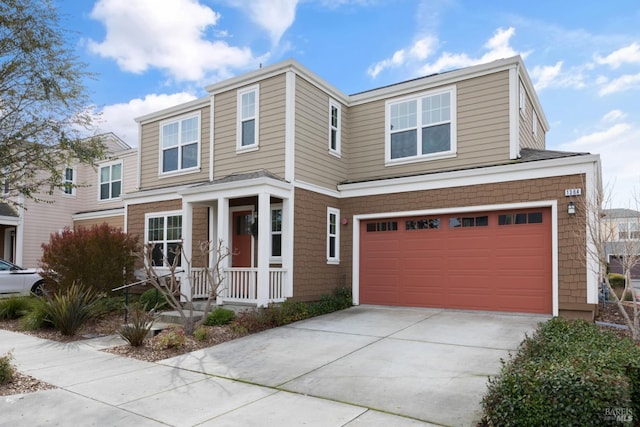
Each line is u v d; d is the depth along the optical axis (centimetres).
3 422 456
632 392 414
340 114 1320
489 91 1118
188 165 1407
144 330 798
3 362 600
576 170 932
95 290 1148
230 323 933
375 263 1216
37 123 820
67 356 741
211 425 449
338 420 457
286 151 1116
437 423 447
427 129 1211
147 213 1448
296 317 1005
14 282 1364
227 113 1258
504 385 408
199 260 1291
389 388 554
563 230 939
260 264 1017
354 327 924
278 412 482
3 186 848
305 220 1142
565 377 384
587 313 902
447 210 1095
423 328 890
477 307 1054
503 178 1023
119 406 504
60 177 890
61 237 1230
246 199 1255
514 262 1016
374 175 1289
